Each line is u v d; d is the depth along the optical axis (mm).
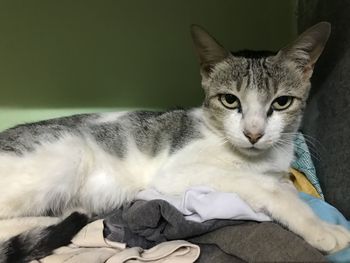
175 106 289
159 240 194
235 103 219
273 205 186
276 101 216
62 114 295
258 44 301
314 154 258
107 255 183
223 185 200
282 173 237
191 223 183
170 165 226
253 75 215
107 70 292
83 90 293
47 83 289
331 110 238
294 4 298
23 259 188
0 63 281
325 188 244
